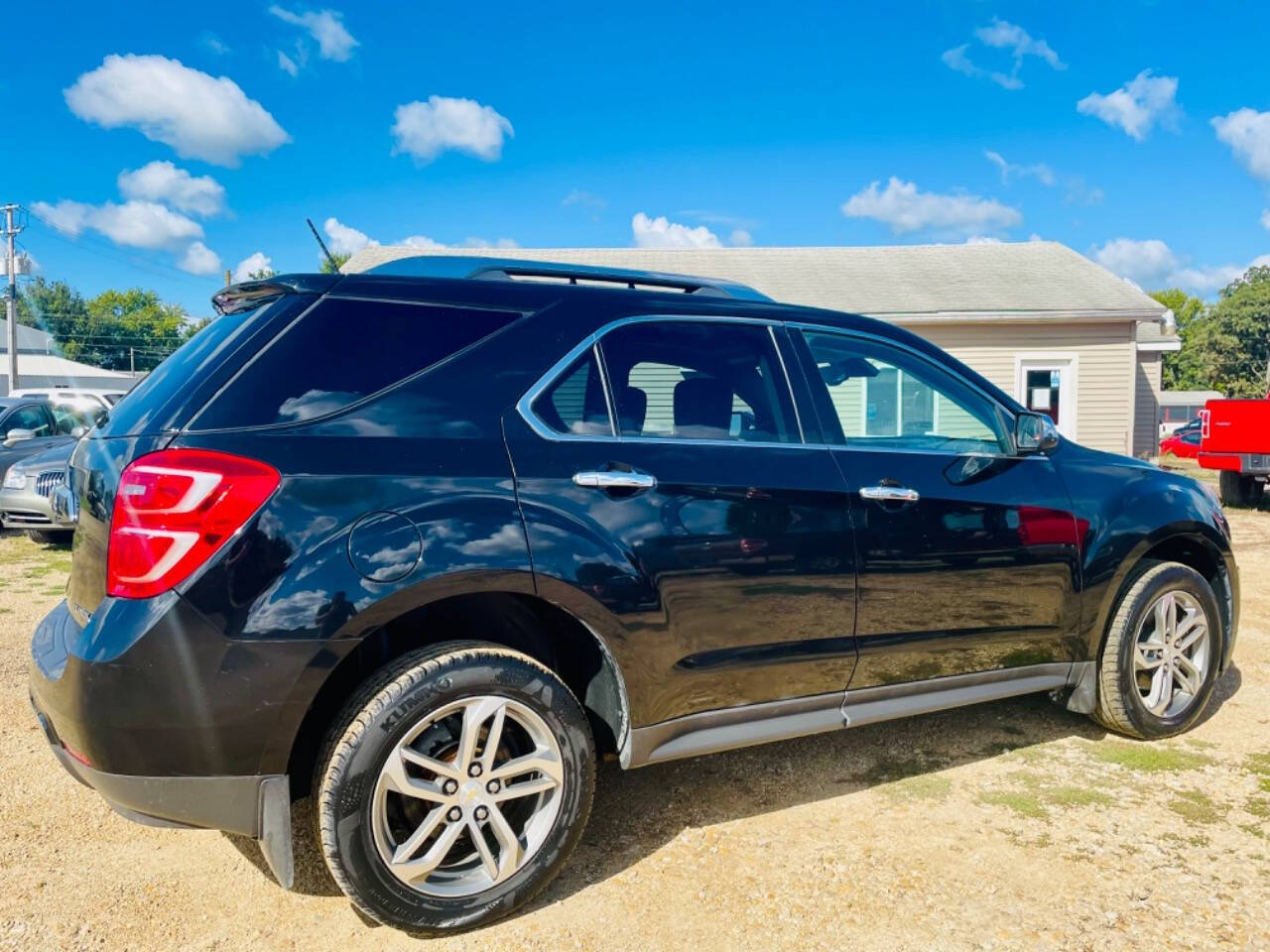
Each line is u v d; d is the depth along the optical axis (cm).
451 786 231
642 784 330
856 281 1930
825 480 291
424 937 234
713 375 288
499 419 247
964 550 315
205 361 232
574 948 230
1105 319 1739
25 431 956
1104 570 350
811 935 235
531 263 290
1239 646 519
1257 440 1097
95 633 206
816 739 376
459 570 227
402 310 249
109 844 282
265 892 256
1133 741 372
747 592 273
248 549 209
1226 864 271
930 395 333
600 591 247
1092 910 246
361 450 226
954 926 238
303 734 236
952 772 341
